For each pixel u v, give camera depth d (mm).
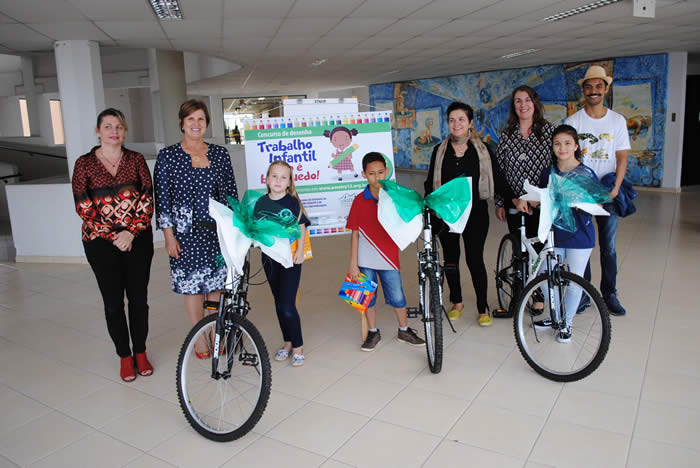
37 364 3348
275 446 2369
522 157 3604
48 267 5957
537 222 3576
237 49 7648
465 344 3398
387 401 2729
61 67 6113
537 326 3182
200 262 3150
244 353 2457
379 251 3207
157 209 3086
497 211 3906
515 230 3754
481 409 2609
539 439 2336
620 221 7391
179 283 3160
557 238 3293
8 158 11922
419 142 15633
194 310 3254
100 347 3615
